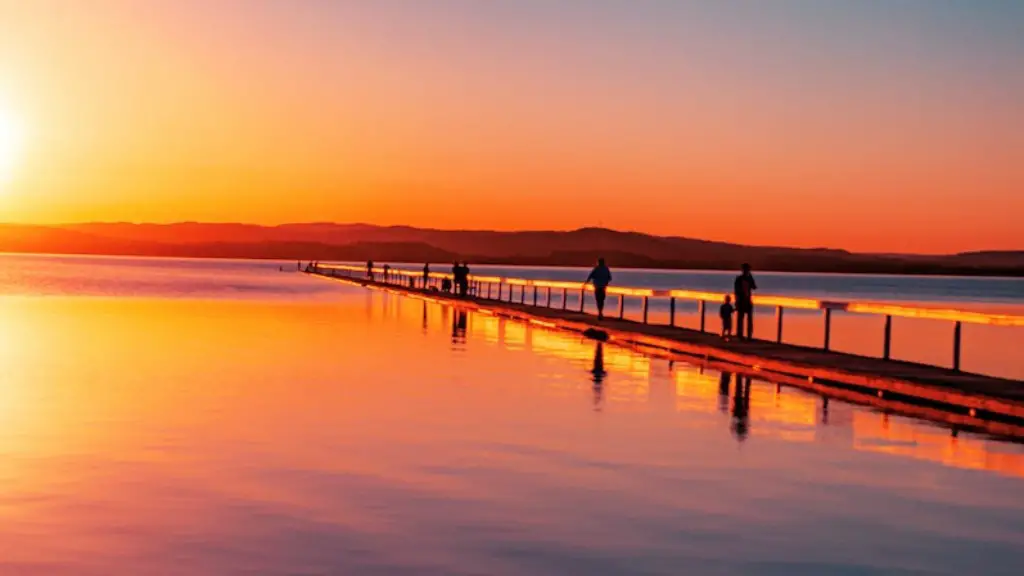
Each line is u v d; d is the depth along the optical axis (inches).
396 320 1724.9
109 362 1002.1
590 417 696.4
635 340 1322.6
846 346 1638.8
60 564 361.4
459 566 363.3
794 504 462.0
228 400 751.1
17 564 361.4
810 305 1128.8
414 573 354.9
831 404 783.7
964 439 634.8
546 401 769.6
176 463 530.6
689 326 1988.2
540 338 1390.3
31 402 733.9
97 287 3201.3
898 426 682.2
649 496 472.1
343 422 661.3
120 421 656.4
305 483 489.1
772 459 562.6
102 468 517.3
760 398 810.2
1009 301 4722.0
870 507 458.9
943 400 768.9
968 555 387.5
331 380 878.4
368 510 440.1
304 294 2815.0
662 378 935.0
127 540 391.5
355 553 377.1
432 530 409.7
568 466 535.2
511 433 629.6
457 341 1311.5
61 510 435.8
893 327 2260.1
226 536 398.3
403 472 515.5
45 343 1208.2
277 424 650.8
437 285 3543.3
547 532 409.1
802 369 955.3
